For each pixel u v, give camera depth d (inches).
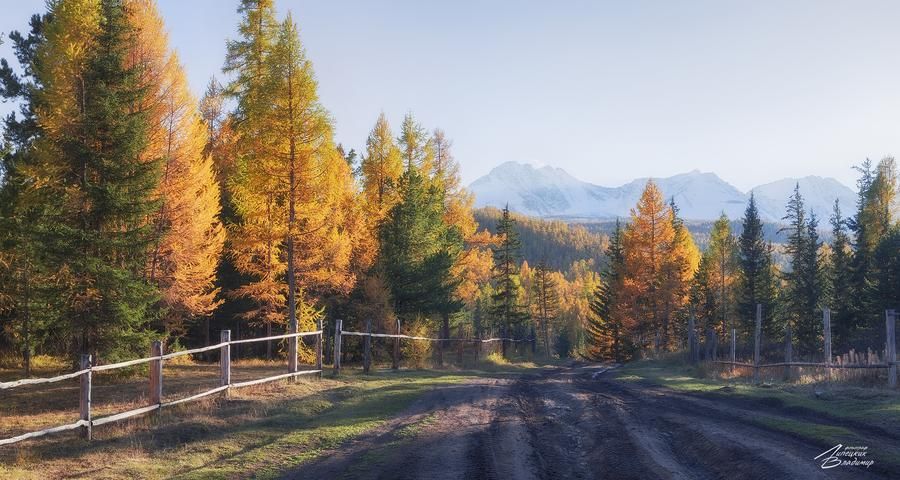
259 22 910.4
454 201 1732.3
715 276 2177.7
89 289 653.3
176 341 1034.7
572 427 446.9
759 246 1950.1
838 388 536.4
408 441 382.3
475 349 1400.1
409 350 1130.7
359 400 557.9
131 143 679.1
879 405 430.6
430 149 1577.3
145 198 721.0
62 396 569.6
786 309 2007.9
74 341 682.8
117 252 705.6
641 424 442.0
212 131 1358.3
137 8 832.9
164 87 864.3
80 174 678.5
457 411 500.4
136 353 728.3
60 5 724.7
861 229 1879.9
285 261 1130.7
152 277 878.4
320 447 380.2
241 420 449.7
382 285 1211.9
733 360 888.3
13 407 513.0
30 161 767.1
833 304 1851.6
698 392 619.2
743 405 503.5
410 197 1305.4
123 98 689.0
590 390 678.5
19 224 736.3
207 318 1312.7
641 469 319.0
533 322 2883.9
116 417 404.5
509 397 603.8
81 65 673.0
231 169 1204.5
